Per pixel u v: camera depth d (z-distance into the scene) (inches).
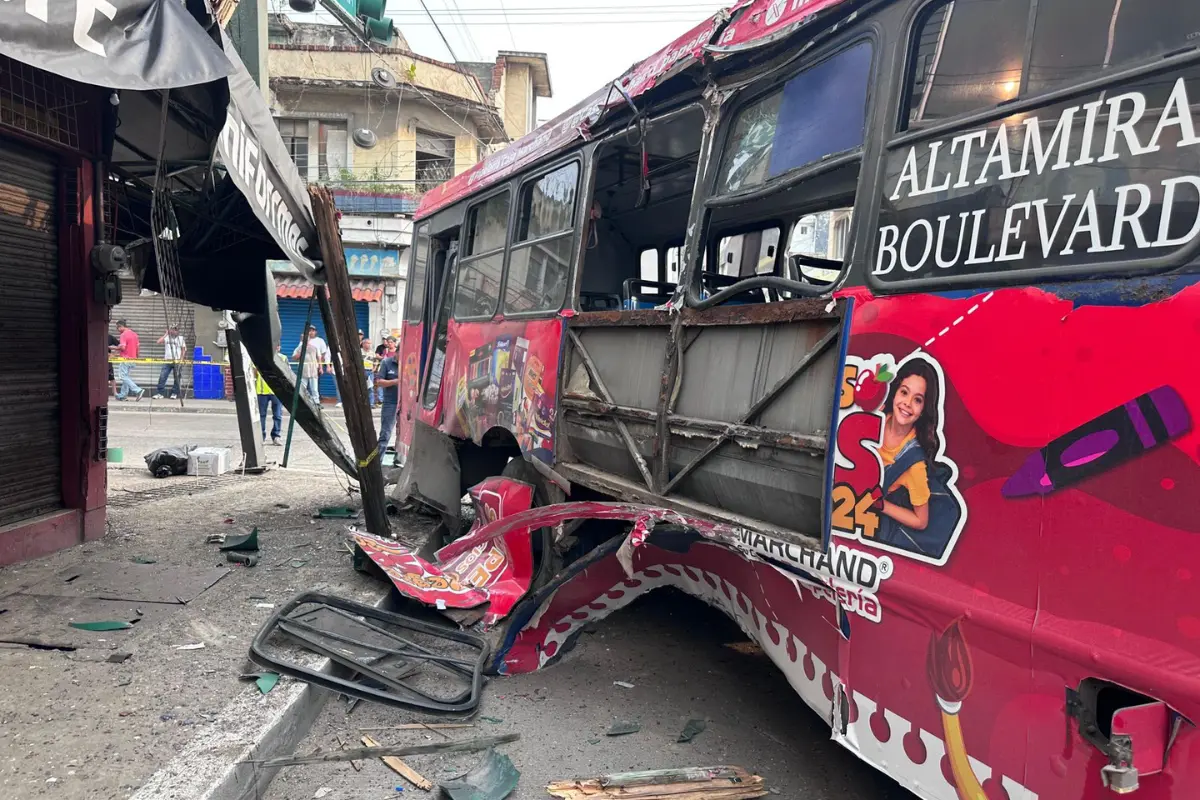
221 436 498.3
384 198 762.2
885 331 86.9
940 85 87.0
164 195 205.3
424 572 180.2
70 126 196.1
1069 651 66.3
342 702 140.3
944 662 78.9
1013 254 75.0
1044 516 69.2
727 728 135.3
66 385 209.5
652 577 142.6
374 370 648.4
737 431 110.0
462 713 134.3
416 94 781.3
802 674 103.7
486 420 204.7
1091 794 65.1
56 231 204.1
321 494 302.2
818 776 119.8
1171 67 63.9
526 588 175.5
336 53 778.8
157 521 245.3
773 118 115.4
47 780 99.7
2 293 186.4
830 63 103.9
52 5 116.1
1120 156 67.1
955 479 77.7
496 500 189.2
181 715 118.4
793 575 101.7
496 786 112.6
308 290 769.6
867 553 88.0
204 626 155.0
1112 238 66.7
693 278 126.8
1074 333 67.6
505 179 209.9
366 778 116.6
